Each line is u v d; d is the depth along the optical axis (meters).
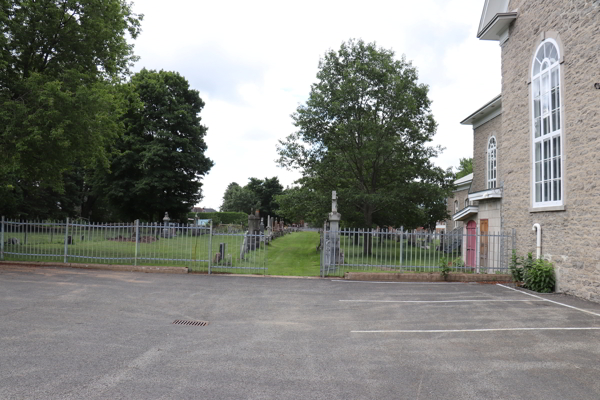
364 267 14.93
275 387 4.59
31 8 15.43
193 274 13.59
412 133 23.17
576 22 10.81
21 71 16.56
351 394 4.44
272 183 85.31
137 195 39.72
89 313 7.93
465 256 17.45
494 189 14.77
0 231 14.88
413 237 15.85
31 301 8.74
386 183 25.03
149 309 8.52
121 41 18.95
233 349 5.98
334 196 16.50
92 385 4.48
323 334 6.96
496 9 15.01
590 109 10.23
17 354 5.44
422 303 9.70
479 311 8.88
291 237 45.69
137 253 15.16
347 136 22.89
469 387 4.72
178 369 5.07
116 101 19.48
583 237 10.41
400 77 23.12
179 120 39.84
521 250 13.22
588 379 5.04
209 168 43.19
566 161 11.07
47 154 15.54
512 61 14.13
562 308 9.26
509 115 14.24
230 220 62.25
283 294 10.62
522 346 6.38
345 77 23.20
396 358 5.72
